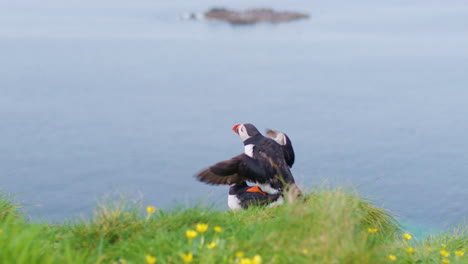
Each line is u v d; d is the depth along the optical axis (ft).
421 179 54.75
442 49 158.92
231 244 14.97
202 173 20.49
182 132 81.41
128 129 83.51
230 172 20.75
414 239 19.83
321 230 14.70
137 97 105.91
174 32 206.80
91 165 65.31
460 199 47.19
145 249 14.62
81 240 15.83
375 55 151.23
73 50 163.12
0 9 286.46
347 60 143.74
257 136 21.79
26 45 169.89
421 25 218.79
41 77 123.95
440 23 223.10
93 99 104.27
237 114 91.25
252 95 106.01
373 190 50.37
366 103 96.99
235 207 22.00
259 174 20.63
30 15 262.06
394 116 87.35
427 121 83.30
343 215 15.33
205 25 225.76
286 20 237.25
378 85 112.78
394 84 113.39
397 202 45.98
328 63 139.95
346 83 115.24
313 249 13.99
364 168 59.98
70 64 140.97
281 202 20.83
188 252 14.42
